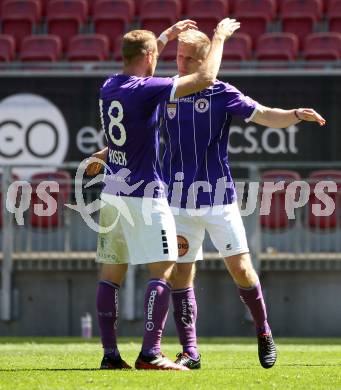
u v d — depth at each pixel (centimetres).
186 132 2530
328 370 2580
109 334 2500
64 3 6631
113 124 2386
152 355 2433
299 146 5106
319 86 5122
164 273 2422
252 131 5094
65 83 5178
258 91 5134
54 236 4934
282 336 4775
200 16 6450
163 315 2427
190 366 2572
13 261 4772
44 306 4803
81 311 4797
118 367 2505
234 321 4731
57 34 6575
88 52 6134
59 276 4809
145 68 2436
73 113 5162
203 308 4741
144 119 2364
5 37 6238
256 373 2439
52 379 2241
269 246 4934
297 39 6341
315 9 6594
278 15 6725
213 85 2533
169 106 2533
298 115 2481
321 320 4766
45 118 5172
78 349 3591
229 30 2411
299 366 2731
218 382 2208
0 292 4788
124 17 6588
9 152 5175
